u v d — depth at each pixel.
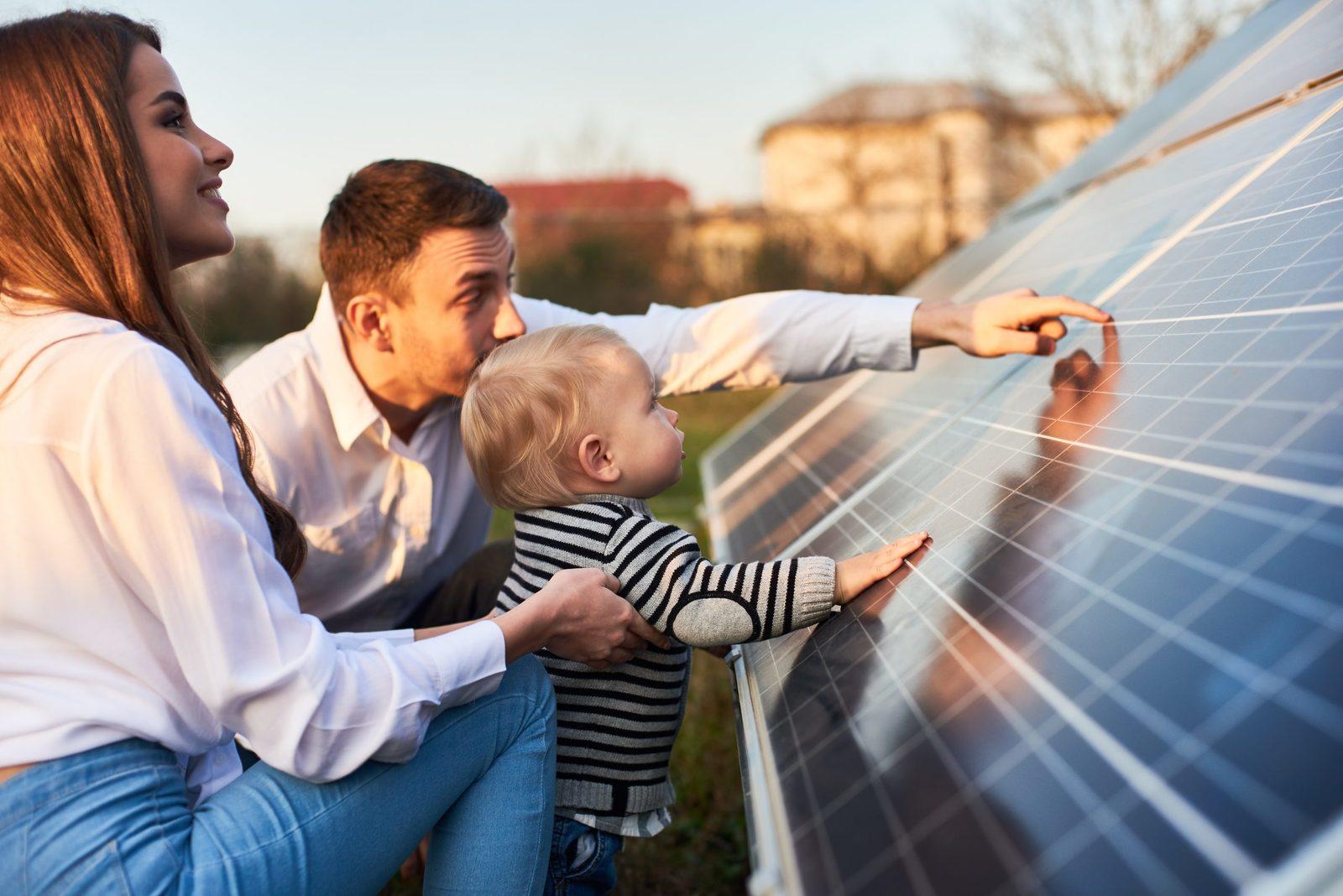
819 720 1.18
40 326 1.32
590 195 22.75
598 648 1.60
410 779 1.43
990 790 0.84
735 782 2.79
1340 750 0.65
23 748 1.24
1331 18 2.57
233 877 1.27
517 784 1.55
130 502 1.26
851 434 3.07
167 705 1.33
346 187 2.15
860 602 1.49
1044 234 3.50
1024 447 1.58
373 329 2.15
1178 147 2.82
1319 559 0.82
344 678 1.33
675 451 1.75
